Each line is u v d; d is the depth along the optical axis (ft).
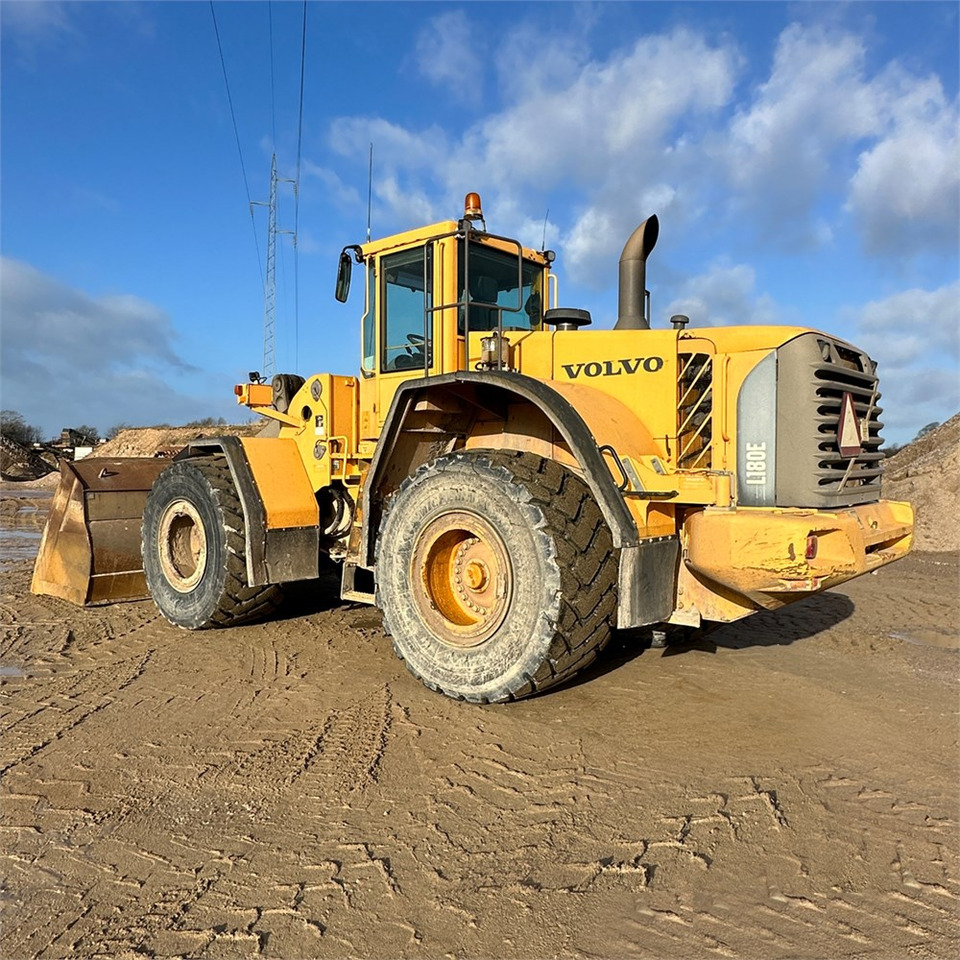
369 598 16.01
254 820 8.75
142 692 13.25
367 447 17.38
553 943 6.63
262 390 19.75
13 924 6.89
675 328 13.75
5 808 9.04
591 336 13.93
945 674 14.90
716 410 12.59
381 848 8.14
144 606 20.65
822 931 6.83
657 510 12.13
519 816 8.84
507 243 17.10
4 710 12.33
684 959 6.44
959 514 35.24
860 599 22.85
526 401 14.57
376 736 11.19
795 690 13.61
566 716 12.06
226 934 6.73
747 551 11.23
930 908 7.20
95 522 20.74
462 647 12.49
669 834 8.47
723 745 11.00
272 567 17.11
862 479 13.44
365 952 6.48
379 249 17.24
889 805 9.25
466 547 13.07
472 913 7.03
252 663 15.08
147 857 7.98
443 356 15.62
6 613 19.61
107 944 6.60
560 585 11.41
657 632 15.43
